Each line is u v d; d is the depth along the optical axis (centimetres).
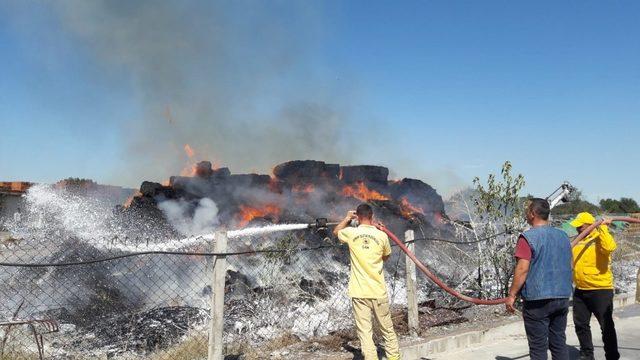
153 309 749
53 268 802
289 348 554
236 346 570
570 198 853
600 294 501
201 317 707
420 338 589
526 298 412
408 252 495
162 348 610
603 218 509
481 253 848
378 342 565
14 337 584
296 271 821
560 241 415
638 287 531
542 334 408
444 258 998
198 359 532
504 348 589
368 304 467
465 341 598
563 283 407
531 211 432
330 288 828
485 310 746
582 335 519
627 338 624
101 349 605
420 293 883
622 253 1177
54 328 557
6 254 826
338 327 654
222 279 459
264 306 712
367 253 473
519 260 411
